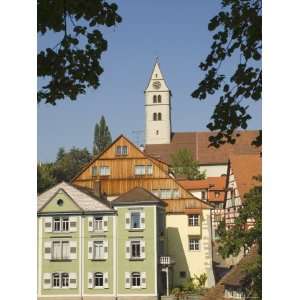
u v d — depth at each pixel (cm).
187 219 3956
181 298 3362
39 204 3488
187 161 6531
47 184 3912
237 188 3612
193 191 4744
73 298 3412
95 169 4131
